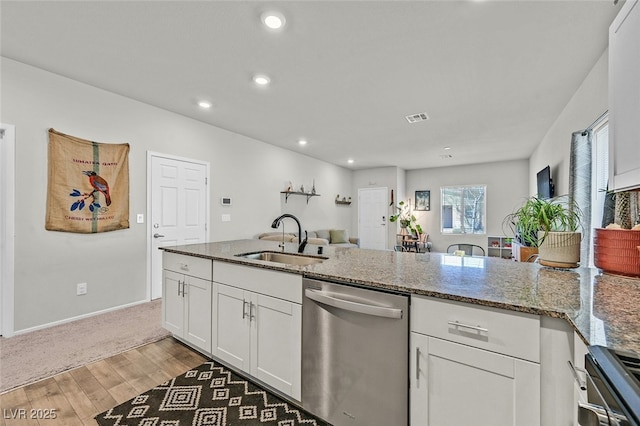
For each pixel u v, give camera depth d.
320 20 1.98
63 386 1.83
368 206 8.00
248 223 4.93
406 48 2.30
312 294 1.49
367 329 1.32
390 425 1.26
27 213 2.61
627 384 0.54
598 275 1.46
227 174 4.55
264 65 2.58
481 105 3.41
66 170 2.83
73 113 2.89
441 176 7.68
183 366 2.07
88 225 2.99
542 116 3.74
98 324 2.81
